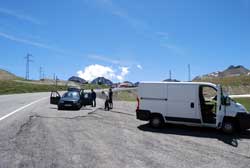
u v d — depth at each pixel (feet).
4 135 34.99
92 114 62.69
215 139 38.09
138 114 47.29
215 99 46.26
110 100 79.71
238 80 366.63
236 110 42.24
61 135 36.32
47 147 29.50
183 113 44.42
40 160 24.71
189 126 49.01
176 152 29.63
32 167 22.72
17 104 89.04
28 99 120.37
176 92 45.14
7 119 49.98
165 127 47.39
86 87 442.50
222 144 34.91
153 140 35.63
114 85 368.48
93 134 37.91
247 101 140.56
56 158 25.49
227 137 39.81
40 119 51.19
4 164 23.27
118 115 63.31
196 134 41.60
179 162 25.82
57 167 22.90
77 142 32.48
